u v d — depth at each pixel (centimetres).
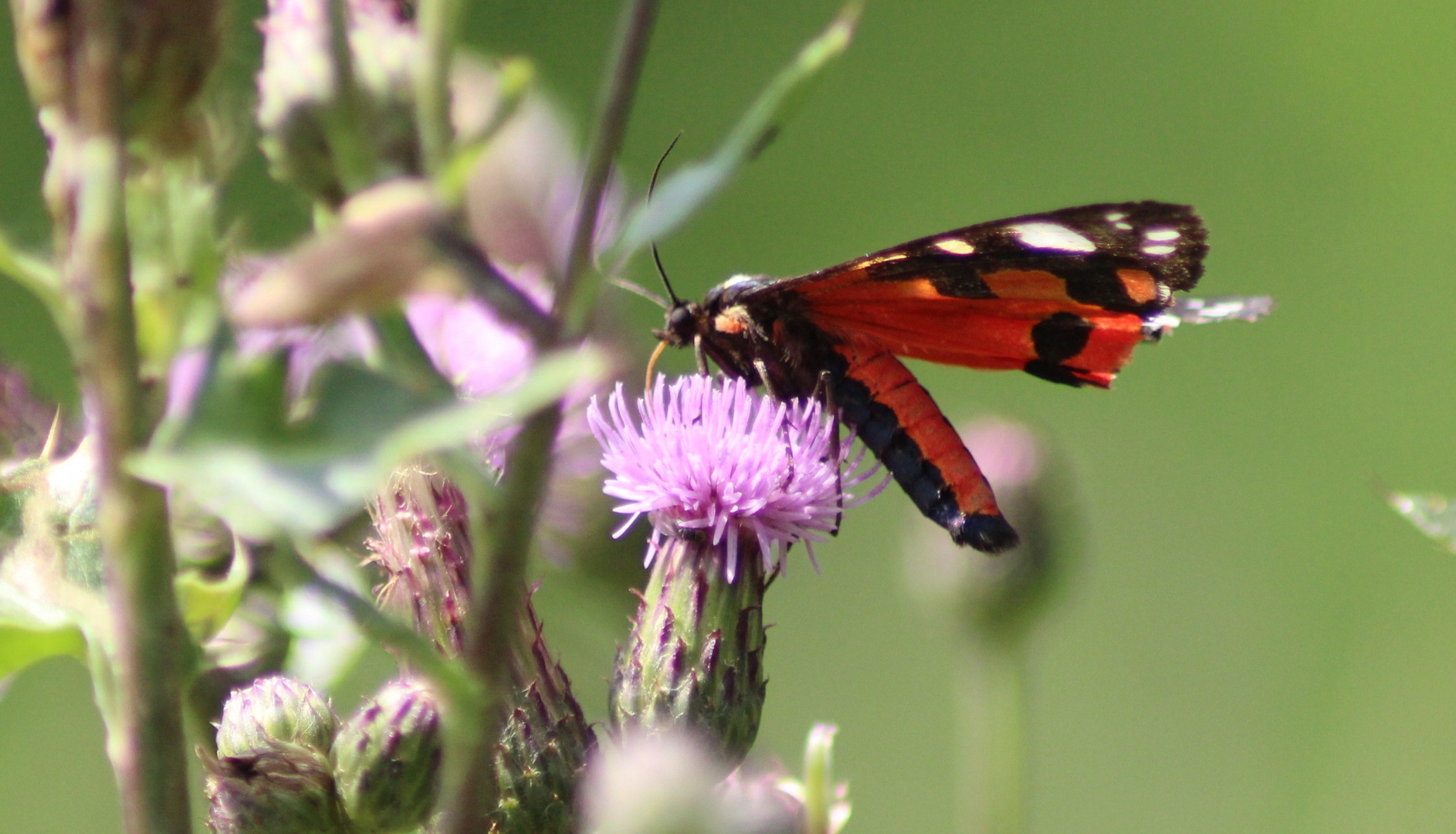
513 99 44
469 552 45
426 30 44
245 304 35
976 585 51
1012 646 51
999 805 51
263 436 37
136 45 44
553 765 46
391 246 36
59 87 44
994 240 48
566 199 47
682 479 47
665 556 47
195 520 45
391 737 45
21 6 44
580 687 48
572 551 48
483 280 39
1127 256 48
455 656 45
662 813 43
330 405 37
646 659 47
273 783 45
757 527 47
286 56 44
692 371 51
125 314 42
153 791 43
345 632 45
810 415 47
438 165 44
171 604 43
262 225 45
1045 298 48
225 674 45
